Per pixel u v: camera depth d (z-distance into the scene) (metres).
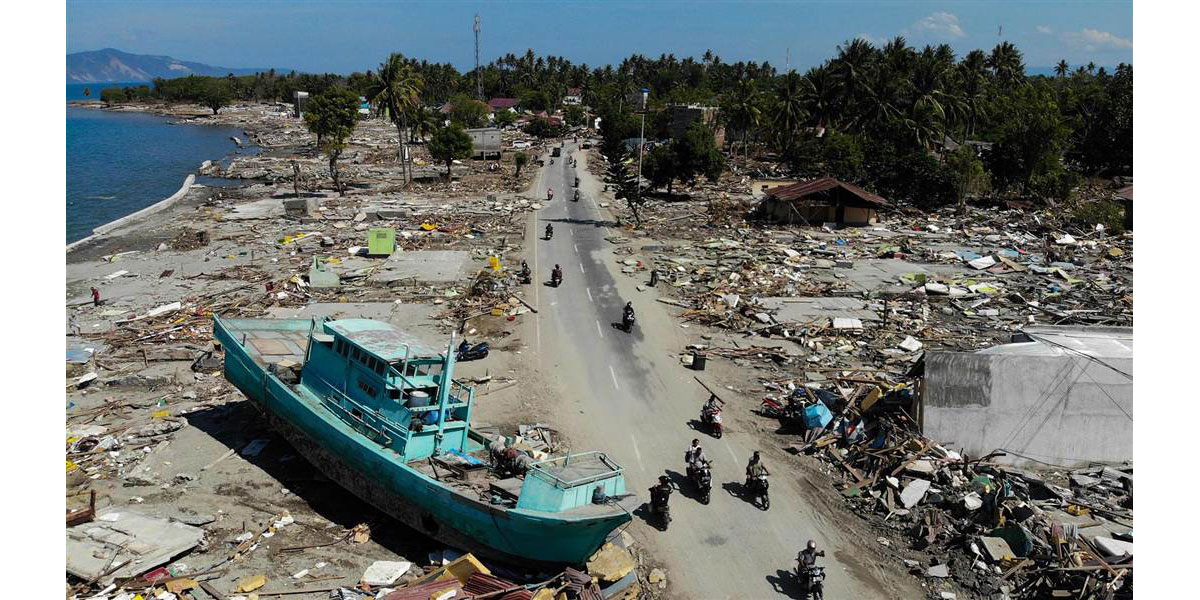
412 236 55.44
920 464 22.14
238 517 19.92
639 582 17.64
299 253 50.31
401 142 81.81
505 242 54.19
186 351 31.67
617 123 117.19
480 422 25.77
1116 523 19.91
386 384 20.44
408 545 19.08
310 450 22.19
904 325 36.75
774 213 63.81
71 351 31.45
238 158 111.25
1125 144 90.81
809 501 21.44
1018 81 142.38
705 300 40.50
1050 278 45.81
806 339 34.62
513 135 149.25
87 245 54.12
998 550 18.31
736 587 17.58
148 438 24.27
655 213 68.12
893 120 84.25
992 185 77.44
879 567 18.48
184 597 16.31
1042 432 23.42
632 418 26.67
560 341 34.34
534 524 16.64
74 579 16.61
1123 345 25.00
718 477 22.67
